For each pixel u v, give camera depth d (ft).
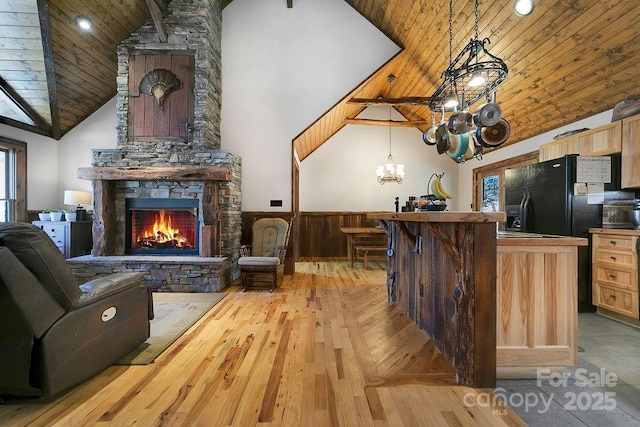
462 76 8.00
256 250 15.05
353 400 5.46
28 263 5.17
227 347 7.61
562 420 4.96
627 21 8.61
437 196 8.73
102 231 13.66
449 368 6.61
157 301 11.45
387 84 19.81
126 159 13.98
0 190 14.88
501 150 17.95
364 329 8.79
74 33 13.21
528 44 11.16
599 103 11.48
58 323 5.45
